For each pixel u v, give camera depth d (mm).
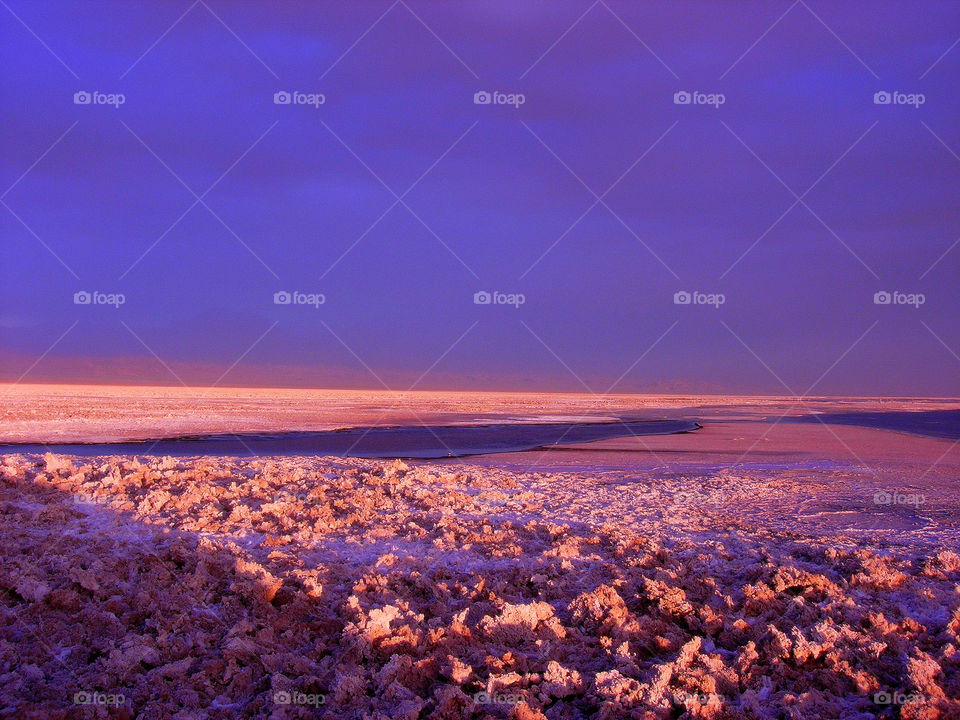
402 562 7363
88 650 5152
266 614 5816
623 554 7844
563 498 11703
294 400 77875
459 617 5648
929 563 7473
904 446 24297
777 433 31578
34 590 5945
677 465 17422
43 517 8125
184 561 6836
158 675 4812
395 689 4598
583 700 4594
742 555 7957
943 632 5406
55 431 27391
